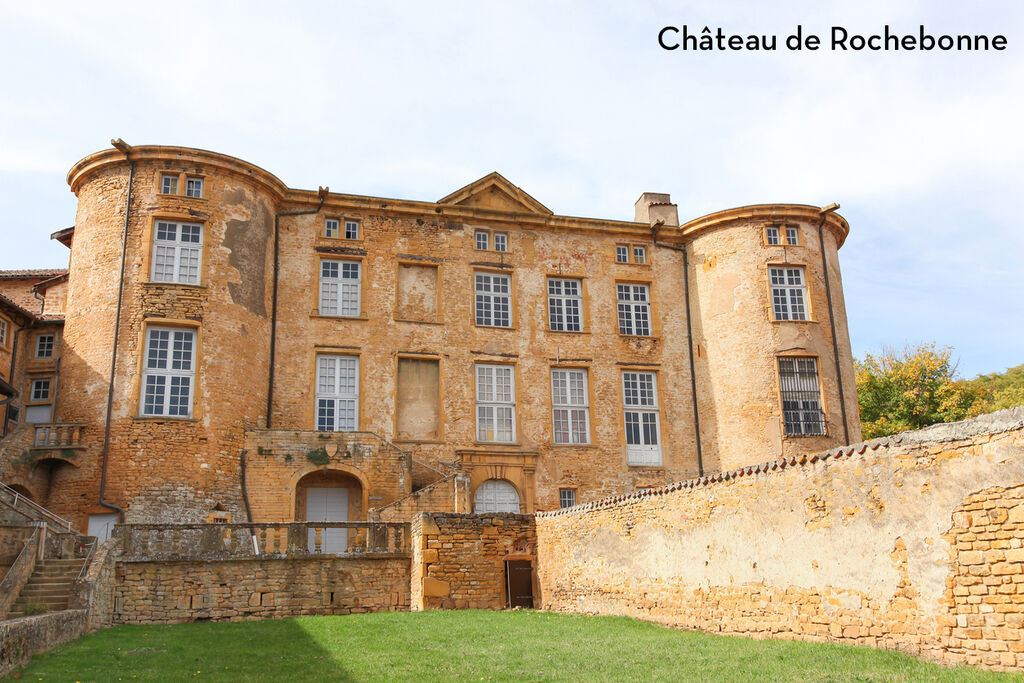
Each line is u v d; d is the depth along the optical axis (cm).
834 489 1452
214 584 2231
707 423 3609
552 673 1358
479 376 3481
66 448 2853
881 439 1380
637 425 3603
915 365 4891
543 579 2316
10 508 2402
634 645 1569
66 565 2112
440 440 3338
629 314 3741
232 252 3134
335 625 1927
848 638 1395
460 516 2323
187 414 2934
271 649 1631
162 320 2975
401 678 1345
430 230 3569
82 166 3191
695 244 3812
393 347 3391
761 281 3619
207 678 1370
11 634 1413
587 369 3606
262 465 2981
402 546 2417
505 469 3375
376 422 3288
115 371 2912
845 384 3597
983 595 1201
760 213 3684
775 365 3516
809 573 1482
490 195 3725
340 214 3472
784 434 3441
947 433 1280
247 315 3127
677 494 1836
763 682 1216
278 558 2292
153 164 3139
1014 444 1184
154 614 2169
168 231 3100
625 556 1992
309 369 3272
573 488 3444
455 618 2009
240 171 3212
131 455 2830
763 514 1593
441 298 3497
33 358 3400
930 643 1263
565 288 3703
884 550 1351
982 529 1211
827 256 3741
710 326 3678
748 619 1602
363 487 3047
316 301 3356
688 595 1769
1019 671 1138
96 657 1528
